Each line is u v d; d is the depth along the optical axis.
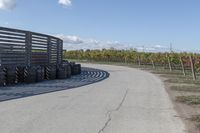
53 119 9.56
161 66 53.88
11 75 20.30
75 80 25.03
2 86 19.27
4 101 13.06
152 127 8.80
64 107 11.80
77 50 92.75
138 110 11.48
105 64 64.69
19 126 8.54
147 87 20.06
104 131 8.23
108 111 11.15
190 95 16.00
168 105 12.77
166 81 25.08
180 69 46.06
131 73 35.25
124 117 10.14
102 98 14.50
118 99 14.28
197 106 12.59
